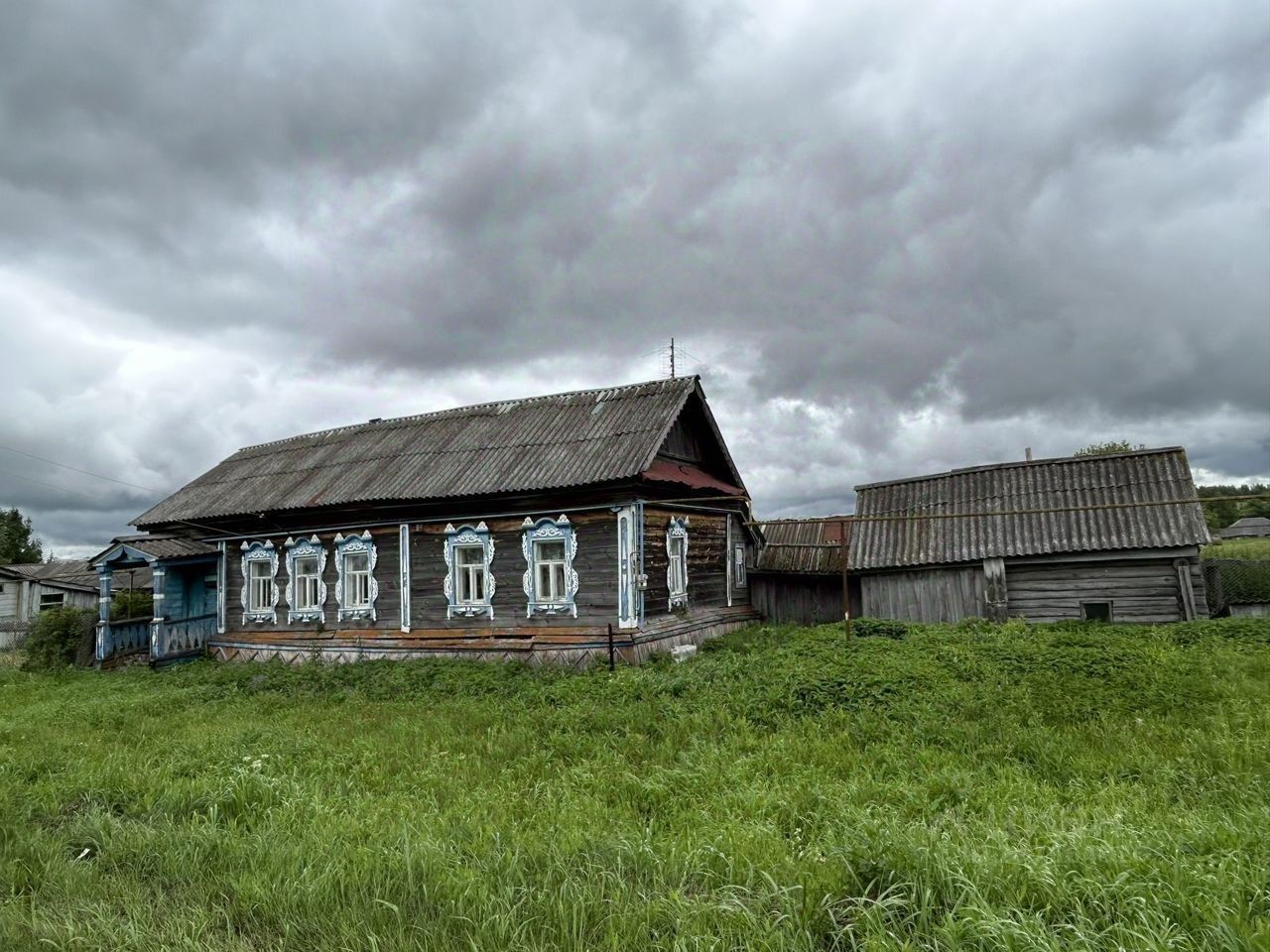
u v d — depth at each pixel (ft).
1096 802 19.90
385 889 16.76
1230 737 24.08
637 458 50.88
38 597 103.09
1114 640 41.29
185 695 47.29
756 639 56.80
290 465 73.15
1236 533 169.78
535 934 15.02
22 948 15.11
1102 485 59.41
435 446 64.95
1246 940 12.08
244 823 22.35
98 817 22.30
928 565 60.39
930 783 21.70
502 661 51.06
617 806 22.31
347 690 46.16
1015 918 13.69
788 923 14.34
